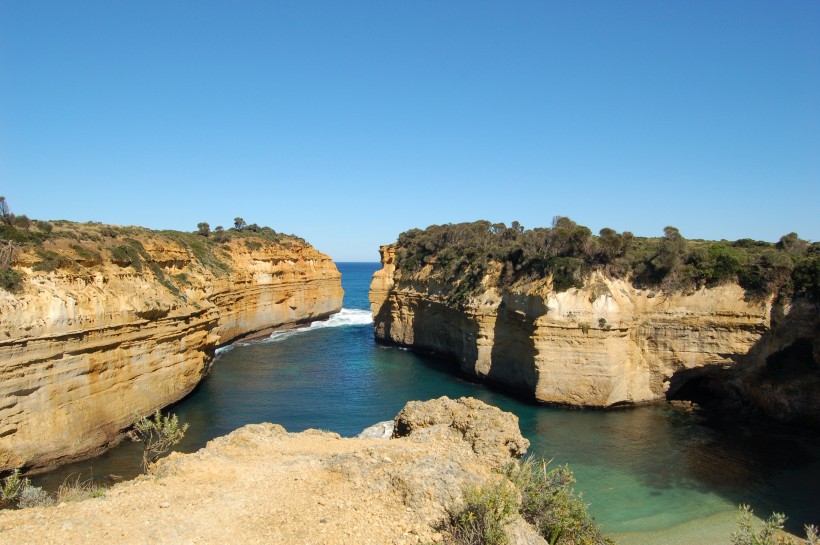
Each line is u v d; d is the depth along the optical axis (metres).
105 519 10.81
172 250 45.59
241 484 13.37
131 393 30.41
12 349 23.19
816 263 33.19
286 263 78.38
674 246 38.41
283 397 39.69
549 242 43.72
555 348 38.06
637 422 34.28
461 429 16.73
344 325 83.69
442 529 11.25
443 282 57.16
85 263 29.98
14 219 30.56
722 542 20.19
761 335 35.06
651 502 23.44
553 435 31.70
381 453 14.84
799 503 23.38
